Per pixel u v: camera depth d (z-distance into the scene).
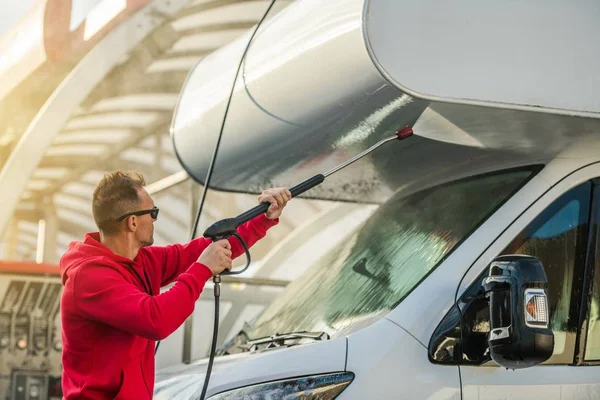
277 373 3.71
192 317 6.89
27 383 7.39
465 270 3.91
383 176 5.03
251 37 4.79
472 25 3.79
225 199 10.44
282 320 4.74
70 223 16.52
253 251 12.12
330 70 3.92
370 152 4.24
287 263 8.63
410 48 3.69
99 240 3.65
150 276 3.75
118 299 3.22
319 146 4.61
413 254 4.35
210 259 3.38
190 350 6.84
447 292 3.85
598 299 4.11
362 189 5.37
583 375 3.96
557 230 4.10
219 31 10.84
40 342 7.45
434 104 3.77
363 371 3.66
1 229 9.56
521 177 4.29
